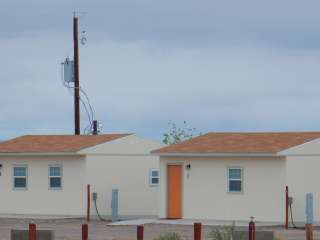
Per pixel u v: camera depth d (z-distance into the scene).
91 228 62.47
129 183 76.38
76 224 66.62
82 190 73.81
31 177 75.56
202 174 67.94
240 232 41.97
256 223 65.31
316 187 65.56
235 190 66.75
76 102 90.81
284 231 59.78
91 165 74.19
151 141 77.69
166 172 69.31
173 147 69.25
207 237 50.12
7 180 76.38
